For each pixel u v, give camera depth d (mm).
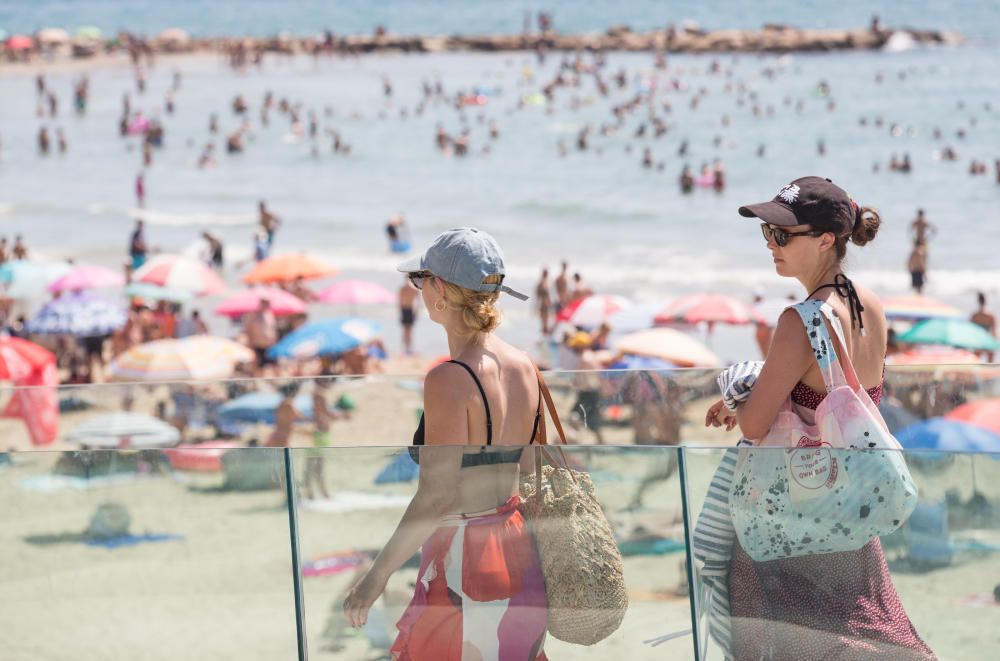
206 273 34531
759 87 111312
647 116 97000
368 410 7934
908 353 24766
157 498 4258
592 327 28812
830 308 4004
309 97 115688
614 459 3980
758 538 3943
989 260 45938
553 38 156750
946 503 3768
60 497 4332
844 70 121938
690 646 3980
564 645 3998
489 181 71438
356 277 46469
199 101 114625
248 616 4191
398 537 4043
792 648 3912
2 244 45312
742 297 40750
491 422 3994
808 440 4059
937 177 67375
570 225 57406
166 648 4301
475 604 4008
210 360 19906
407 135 92562
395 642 4059
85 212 62781
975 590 3746
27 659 4418
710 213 59312
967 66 120750
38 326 28734
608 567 3984
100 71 140750
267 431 8180
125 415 8492
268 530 4168
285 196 68375
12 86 128000
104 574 4324
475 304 4004
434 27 186750
